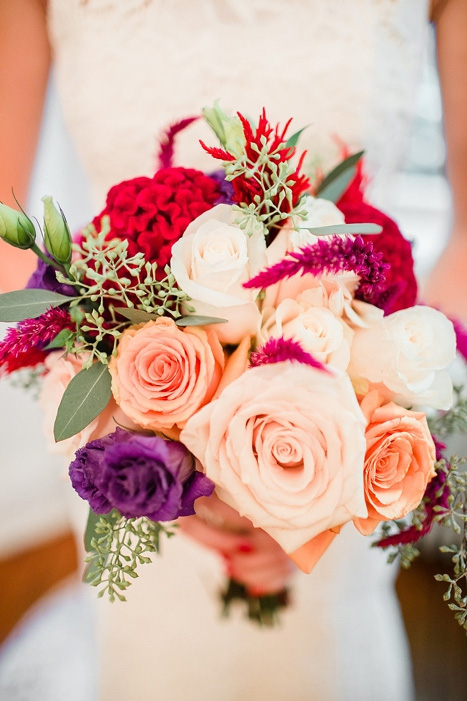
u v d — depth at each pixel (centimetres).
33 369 69
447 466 61
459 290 109
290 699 95
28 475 209
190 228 55
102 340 60
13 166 107
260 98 97
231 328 55
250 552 72
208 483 53
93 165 104
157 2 95
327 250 49
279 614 85
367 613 100
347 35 97
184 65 96
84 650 135
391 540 60
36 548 216
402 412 54
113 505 48
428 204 229
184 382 52
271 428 51
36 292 56
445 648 174
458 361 125
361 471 49
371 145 101
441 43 111
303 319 53
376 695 100
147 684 98
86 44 99
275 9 95
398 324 56
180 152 96
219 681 96
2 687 128
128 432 53
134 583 97
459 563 60
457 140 112
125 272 57
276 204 58
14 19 104
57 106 123
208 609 94
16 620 181
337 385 49
